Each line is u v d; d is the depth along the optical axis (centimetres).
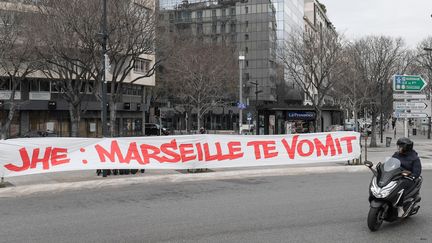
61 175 1529
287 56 3966
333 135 1817
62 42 2331
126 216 873
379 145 3600
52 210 954
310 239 684
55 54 2512
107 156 1464
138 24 2456
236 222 805
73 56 2525
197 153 1596
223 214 880
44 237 712
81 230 757
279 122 3412
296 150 1753
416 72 4200
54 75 4069
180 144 1572
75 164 1417
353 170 1712
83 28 2280
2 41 2536
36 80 4638
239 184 1352
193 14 8031
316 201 1021
